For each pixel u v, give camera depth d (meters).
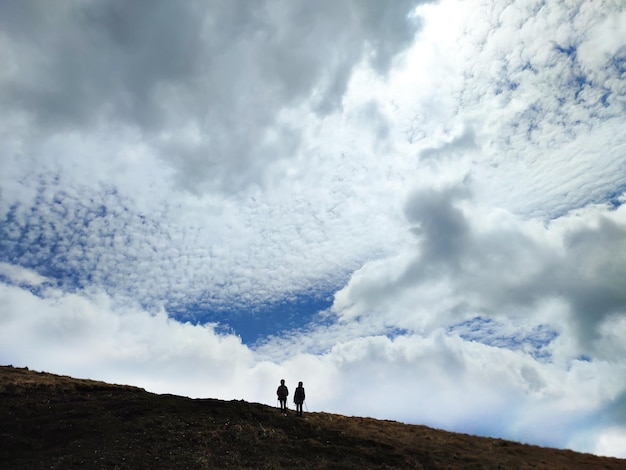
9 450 25.28
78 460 24.50
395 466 27.81
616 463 31.53
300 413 35.66
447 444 33.03
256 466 26.16
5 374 38.78
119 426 29.34
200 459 25.98
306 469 26.55
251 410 34.19
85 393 36.28
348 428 34.25
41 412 30.95
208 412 32.94
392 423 38.41
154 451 26.47
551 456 32.12
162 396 36.97
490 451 32.09
